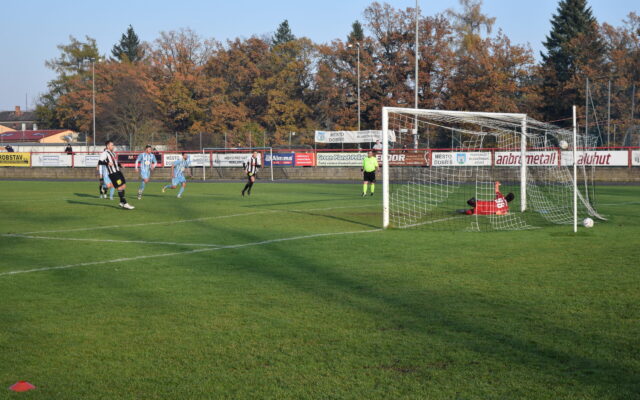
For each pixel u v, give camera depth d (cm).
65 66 8481
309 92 6719
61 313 609
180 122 6794
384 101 5672
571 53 5650
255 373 442
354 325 558
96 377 437
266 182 3512
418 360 465
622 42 5259
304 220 1476
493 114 1503
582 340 508
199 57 6981
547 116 5566
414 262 884
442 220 1480
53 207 1856
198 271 827
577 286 707
